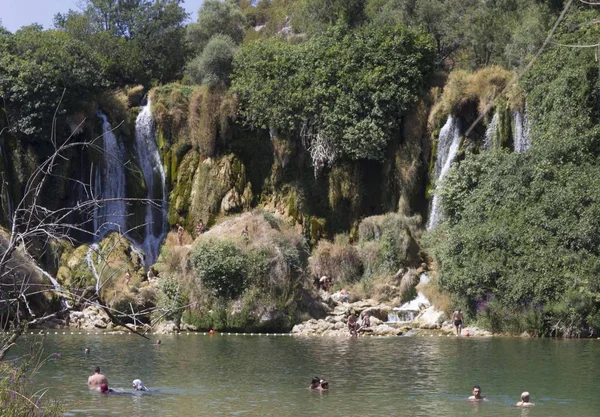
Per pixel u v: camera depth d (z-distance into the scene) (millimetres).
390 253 54125
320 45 60500
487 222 47812
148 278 53406
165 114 62312
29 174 57219
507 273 44844
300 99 59031
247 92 61188
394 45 58094
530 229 45438
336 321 47719
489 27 63906
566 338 42469
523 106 53500
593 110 49094
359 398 25594
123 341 41062
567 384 27953
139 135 62344
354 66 58562
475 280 45562
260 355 35812
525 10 64188
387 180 57750
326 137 58406
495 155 52250
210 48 63344
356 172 58531
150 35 72562
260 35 91812
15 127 57344
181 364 32938
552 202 45469
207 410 23688
